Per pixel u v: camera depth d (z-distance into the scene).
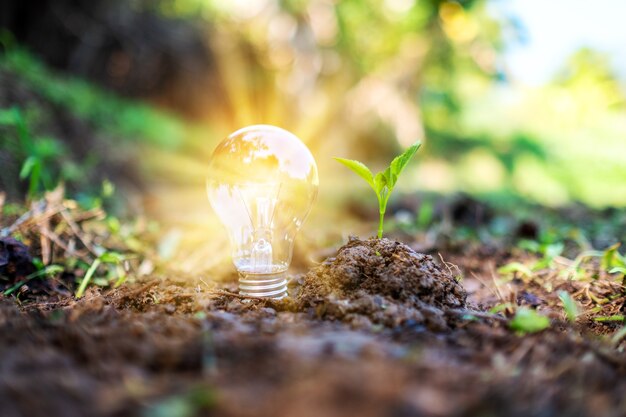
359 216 0.86
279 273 0.27
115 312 0.22
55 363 0.16
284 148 0.27
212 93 1.85
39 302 0.29
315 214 0.85
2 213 0.43
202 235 0.54
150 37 1.68
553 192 1.55
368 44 1.93
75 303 0.26
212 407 0.13
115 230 0.45
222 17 1.88
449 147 2.33
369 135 2.04
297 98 1.92
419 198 0.91
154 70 1.70
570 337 0.21
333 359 0.16
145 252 0.44
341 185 1.28
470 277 0.39
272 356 0.16
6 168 0.56
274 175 0.27
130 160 1.01
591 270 0.36
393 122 2.07
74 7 1.40
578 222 0.73
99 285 0.33
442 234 0.54
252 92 1.93
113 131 1.07
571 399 0.15
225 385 0.15
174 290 0.27
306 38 1.86
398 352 0.17
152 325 0.20
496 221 0.69
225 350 0.17
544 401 0.15
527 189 1.63
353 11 1.83
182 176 1.20
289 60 1.93
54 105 0.85
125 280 0.33
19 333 0.19
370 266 0.24
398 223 0.62
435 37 1.97
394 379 0.14
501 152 2.26
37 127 0.72
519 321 0.20
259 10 1.88
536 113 2.82
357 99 2.00
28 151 0.53
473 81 2.55
